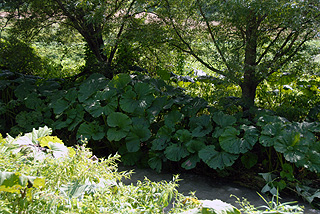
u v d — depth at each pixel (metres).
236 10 4.78
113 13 5.95
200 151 4.44
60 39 8.03
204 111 5.79
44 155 1.98
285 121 4.43
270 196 3.96
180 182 4.45
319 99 6.22
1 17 7.04
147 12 6.36
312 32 5.00
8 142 2.08
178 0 5.91
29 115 5.93
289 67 5.61
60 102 5.73
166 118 5.01
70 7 6.13
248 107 5.38
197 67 10.59
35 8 6.95
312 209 3.58
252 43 5.41
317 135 5.13
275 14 5.03
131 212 1.63
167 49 6.95
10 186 1.37
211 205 1.59
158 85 5.66
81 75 7.44
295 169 4.46
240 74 5.24
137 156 5.07
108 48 6.46
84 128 5.23
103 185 1.85
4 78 6.95
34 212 1.46
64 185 1.71
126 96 5.23
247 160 4.50
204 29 6.00
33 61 7.72
